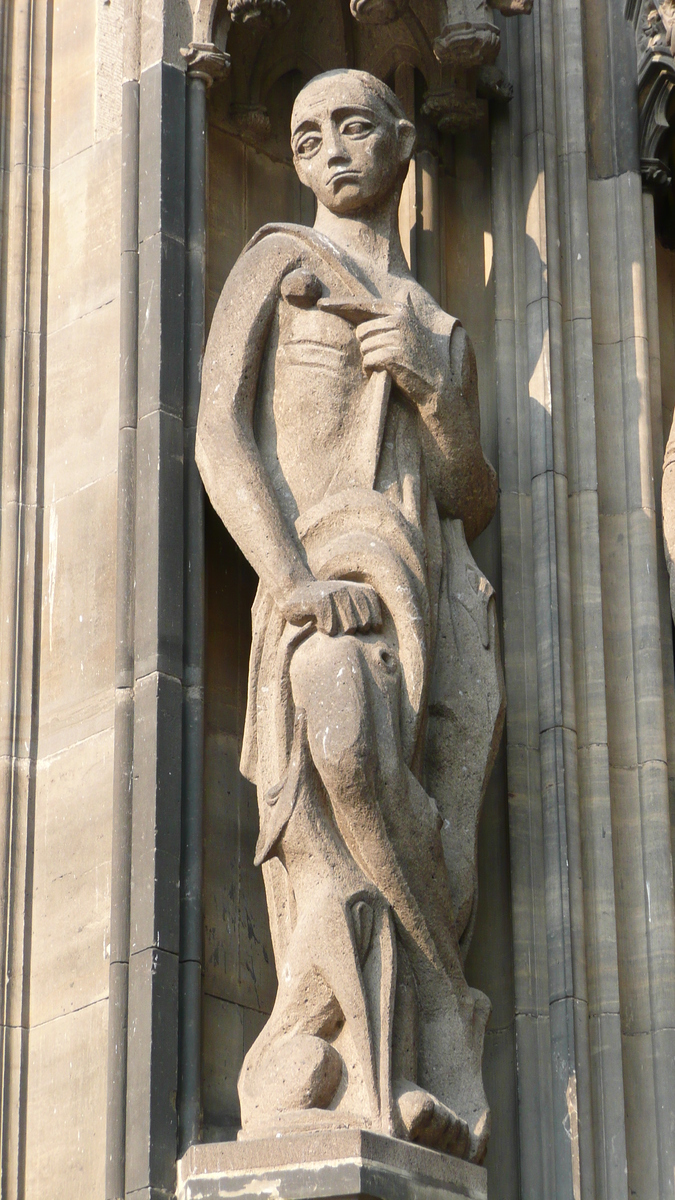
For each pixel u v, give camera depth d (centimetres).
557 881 909
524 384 994
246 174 1001
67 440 962
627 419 987
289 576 862
